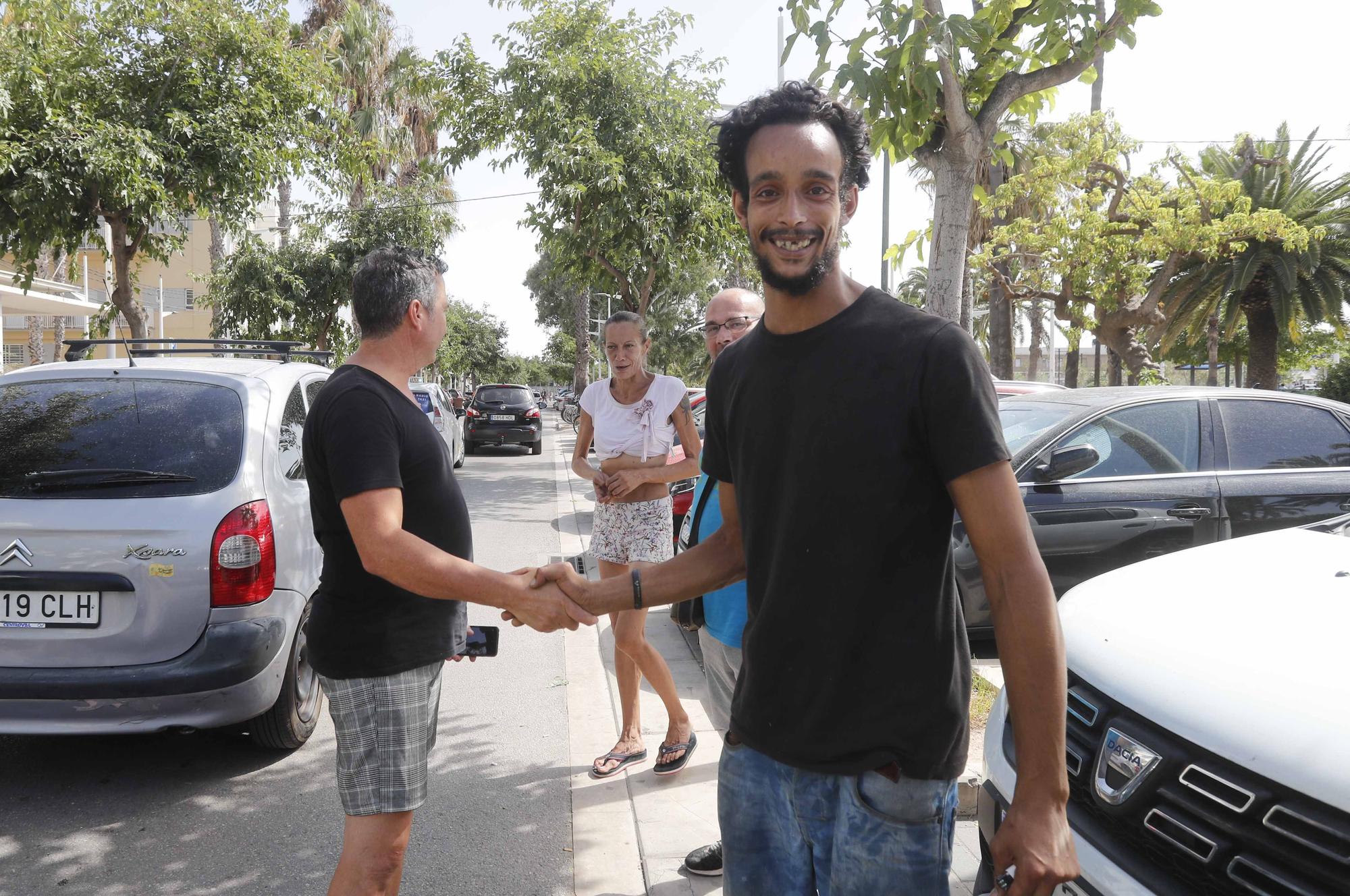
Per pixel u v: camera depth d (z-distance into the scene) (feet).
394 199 62.44
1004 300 69.77
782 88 5.06
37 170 26.53
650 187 42.24
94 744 13.15
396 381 7.14
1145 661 6.82
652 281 46.09
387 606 6.88
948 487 4.60
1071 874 4.27
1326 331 119.44
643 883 9.64
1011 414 17.24
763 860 5.49
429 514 6.97
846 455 4.72
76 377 12.24
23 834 10.62
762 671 5.13
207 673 10.75
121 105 29.58
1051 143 61.57
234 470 11.53
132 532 10.77
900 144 13.50
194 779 12.06
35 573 10.61
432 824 10.98
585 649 17.97
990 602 4.59
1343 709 5.62
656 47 44.60
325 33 74.95
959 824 10.55
